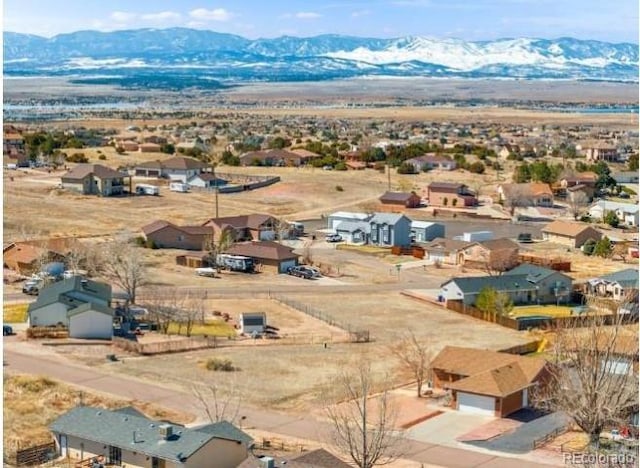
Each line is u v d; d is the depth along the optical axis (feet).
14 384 278.87
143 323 371.97
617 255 550.36
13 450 224.33
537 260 513.04
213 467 211.82
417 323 392.47
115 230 572.51
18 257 451.94
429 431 257.14
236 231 560.61
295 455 214.90
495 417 270.46
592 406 240.94
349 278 483.92
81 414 231.71
